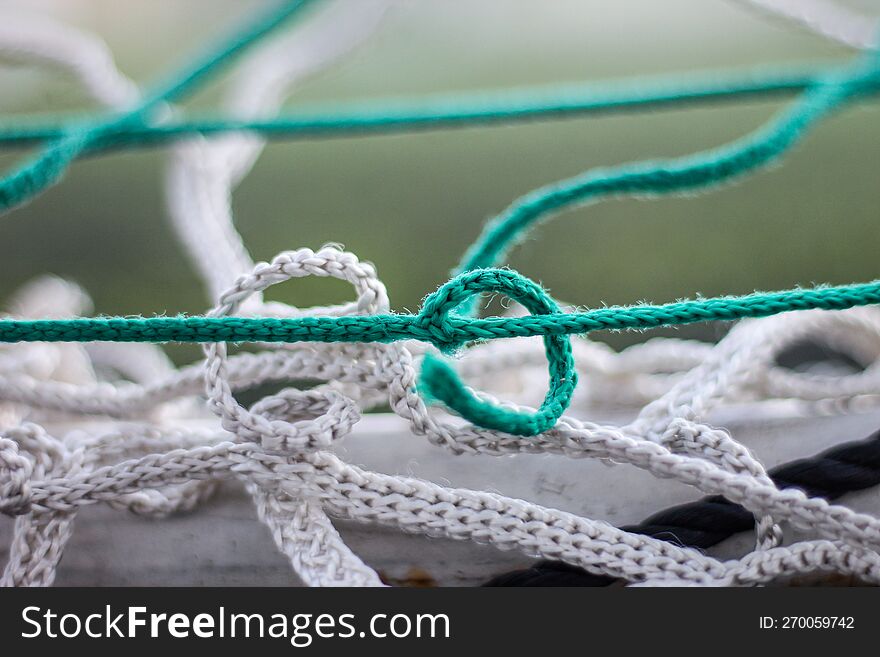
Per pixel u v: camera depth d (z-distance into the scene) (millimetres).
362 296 277
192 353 516
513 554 289
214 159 409
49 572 282
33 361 339
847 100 384
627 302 596
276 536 281
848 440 299
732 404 319
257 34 424
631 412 338
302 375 289
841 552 279
